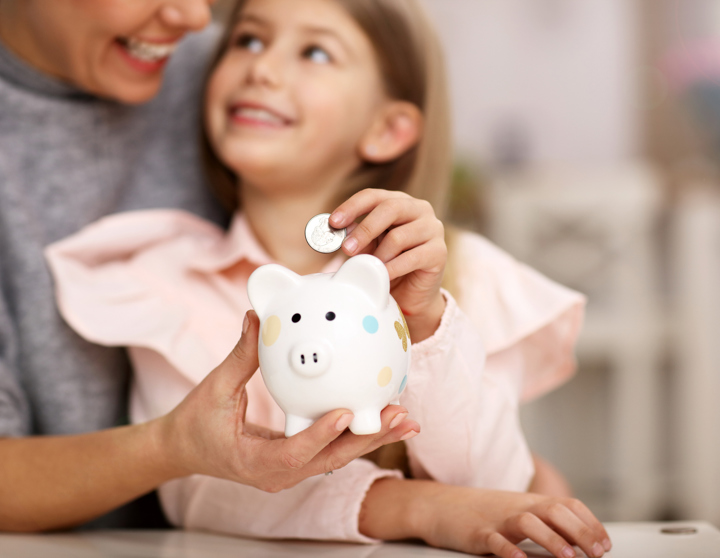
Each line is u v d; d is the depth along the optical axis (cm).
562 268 204
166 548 65
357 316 51
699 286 198
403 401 67
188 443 60
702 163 234
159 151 106
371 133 99
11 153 93
